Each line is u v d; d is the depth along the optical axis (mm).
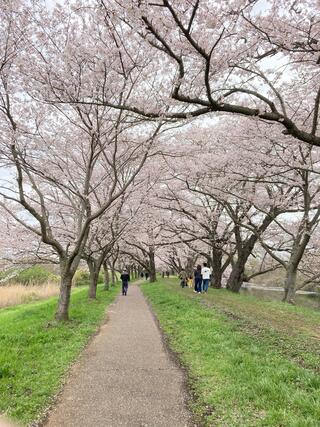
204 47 8062
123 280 25000
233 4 7348
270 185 20922
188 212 22453
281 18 7926
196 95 9445
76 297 21797
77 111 11008
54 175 13727
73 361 7750
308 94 12547
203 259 41438
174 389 6141
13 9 8391
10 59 9172
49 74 9141
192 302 16047
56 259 18094
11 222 17188
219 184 18844
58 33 8938
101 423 4953
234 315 12312
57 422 4996
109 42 8922
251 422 4762
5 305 22453
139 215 21000
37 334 9844
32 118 11570
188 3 7016
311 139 7637
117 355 8312
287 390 5418
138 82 10391
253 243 24484
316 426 4352
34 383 6352
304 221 17578
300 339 8891
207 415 5141
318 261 25922
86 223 12172
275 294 33656
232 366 6711
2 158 11375
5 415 5156
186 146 14664
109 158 14984
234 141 15305
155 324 12422
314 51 8016
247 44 8352
